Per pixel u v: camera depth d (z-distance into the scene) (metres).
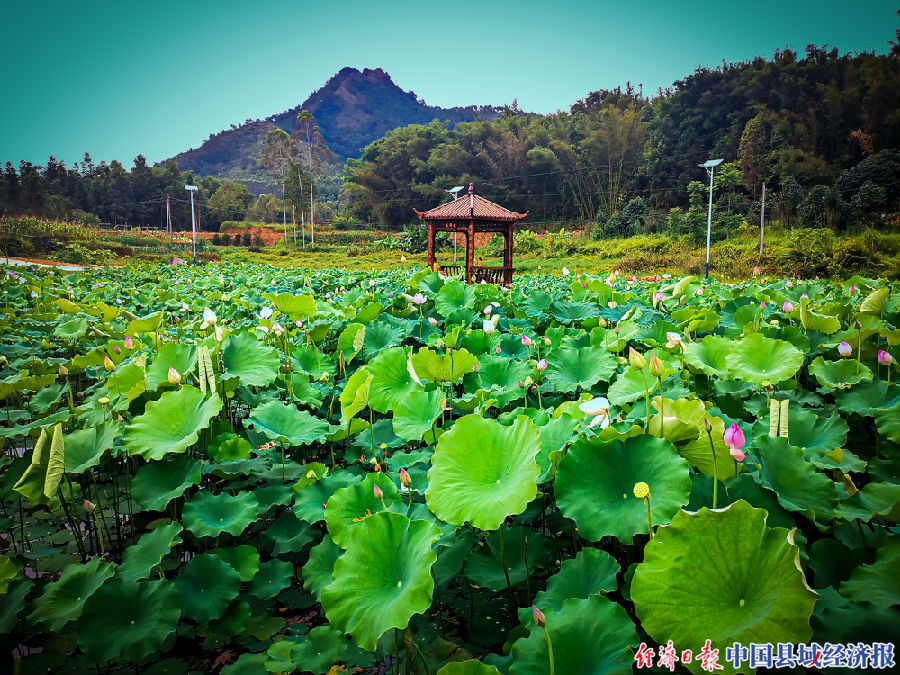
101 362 5.00
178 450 2.73
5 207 76.25
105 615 2.22
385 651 2.33
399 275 17.42
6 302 10.07
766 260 35.19
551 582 2.13
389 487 2.72
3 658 2.35
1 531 3.36
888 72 51.03
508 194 66.88
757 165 50.78
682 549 1.58
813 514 2.04
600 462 2.18
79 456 2.98
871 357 4.42
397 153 75.00
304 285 11.21
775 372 3.40
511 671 1.78
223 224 86.75
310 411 4.62
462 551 2.54
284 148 107.25
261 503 3.00
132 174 98.38
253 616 2.59
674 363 3.79
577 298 8.03
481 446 2.35
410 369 3.41
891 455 2.93
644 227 52.41
